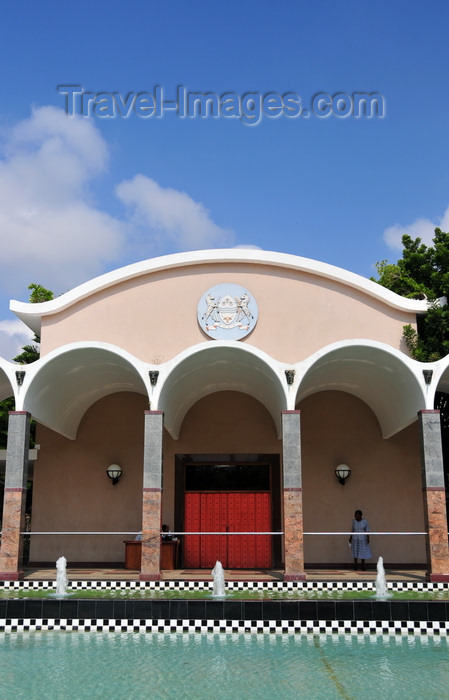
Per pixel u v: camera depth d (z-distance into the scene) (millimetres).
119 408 19391
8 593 13062
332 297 17234
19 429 15211
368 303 17266
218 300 17078
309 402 19266
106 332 17078
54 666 8859
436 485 14562
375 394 17969
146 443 14820
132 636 10766
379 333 17094
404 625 11016
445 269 20812
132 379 17672
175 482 18781
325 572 16766
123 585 13680
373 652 9680
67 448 19156
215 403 19297
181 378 16484
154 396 15094
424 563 18156
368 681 8188
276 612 11164
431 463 14703
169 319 17062
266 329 16938
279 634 10914
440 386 18000
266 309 17078
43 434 19250
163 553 17297
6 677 8336
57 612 11344
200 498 18969
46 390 16438
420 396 15273
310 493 18641
